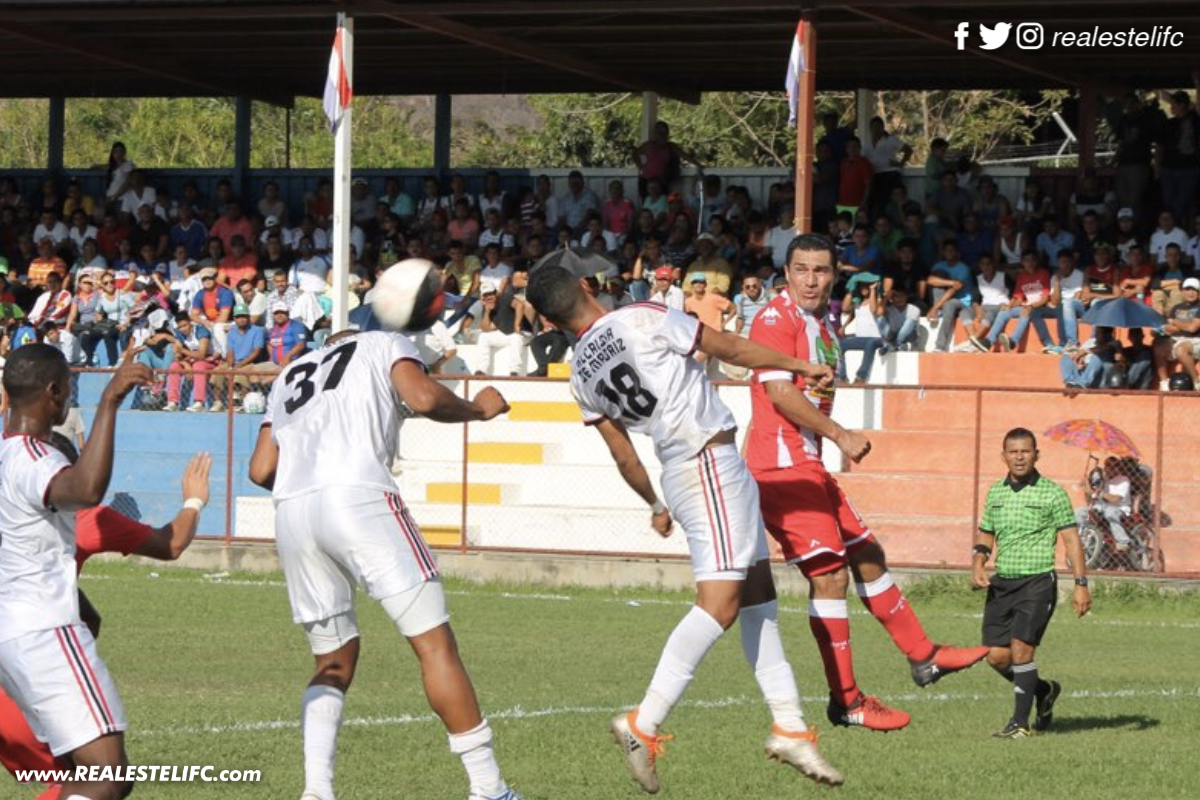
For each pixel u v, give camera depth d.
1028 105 74.50
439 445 36.34
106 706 10.17
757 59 44.94
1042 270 39.50
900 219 42.03
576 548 34.62
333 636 11.98
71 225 49.19
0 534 10.21
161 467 36.59
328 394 11.88
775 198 43.56
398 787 13.88
